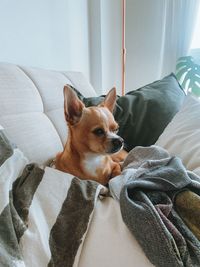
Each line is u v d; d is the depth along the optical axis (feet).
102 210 2.10
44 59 5.06
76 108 2.82
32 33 4.68
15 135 2.84
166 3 7.24
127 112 3.97
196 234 1.85
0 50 4.02
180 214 2.00
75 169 2.76
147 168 2.43
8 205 1.84
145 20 7.84
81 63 6.48
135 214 1.86
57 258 1.75
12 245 1.64
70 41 5.89
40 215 1.95
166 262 1.64
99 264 1.79
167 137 3.20
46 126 3.35
